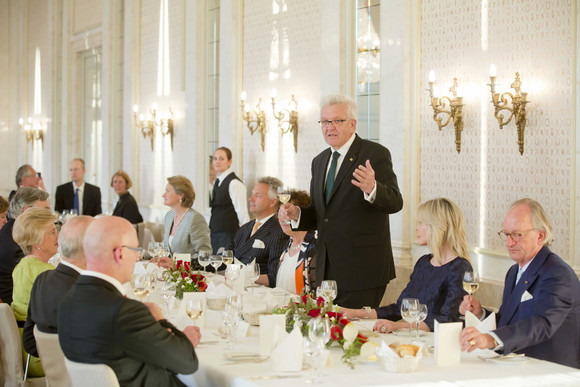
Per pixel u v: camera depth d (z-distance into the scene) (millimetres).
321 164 4047
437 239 3375
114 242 2414
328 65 6531
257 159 7762
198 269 5266
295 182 7145
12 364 3607
